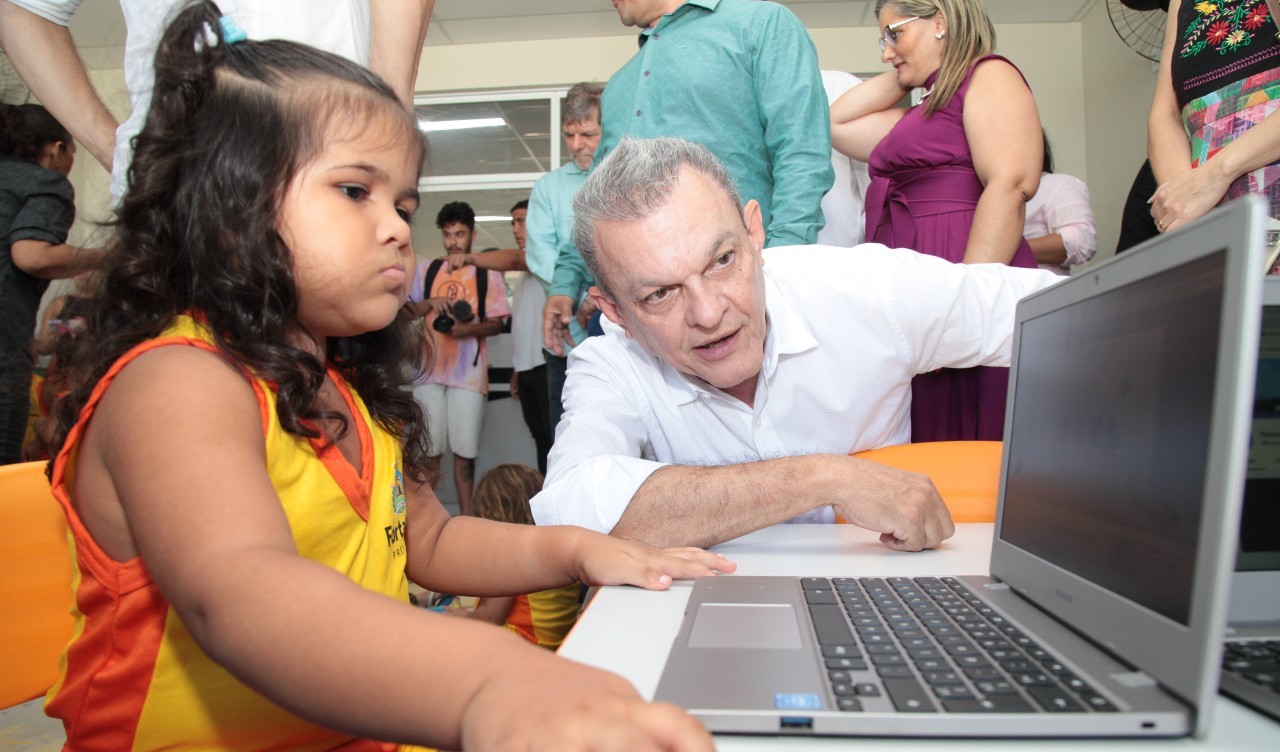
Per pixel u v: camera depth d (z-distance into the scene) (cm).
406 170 69
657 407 127
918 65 193
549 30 515
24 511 82
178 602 48
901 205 189
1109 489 51
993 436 147
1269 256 107
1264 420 57
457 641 41
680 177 98
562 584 83
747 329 105
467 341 442
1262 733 40
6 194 192
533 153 559
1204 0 160
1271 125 140
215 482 50
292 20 112
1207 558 40
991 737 40
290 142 63
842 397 131
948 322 132
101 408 58
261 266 62
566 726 33
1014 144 173
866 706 42
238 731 65
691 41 184
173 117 64
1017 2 477
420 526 90
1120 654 47
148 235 64
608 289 109
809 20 492
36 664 82
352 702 41
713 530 89
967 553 86
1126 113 443
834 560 82
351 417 76
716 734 42
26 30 137
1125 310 52
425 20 127
